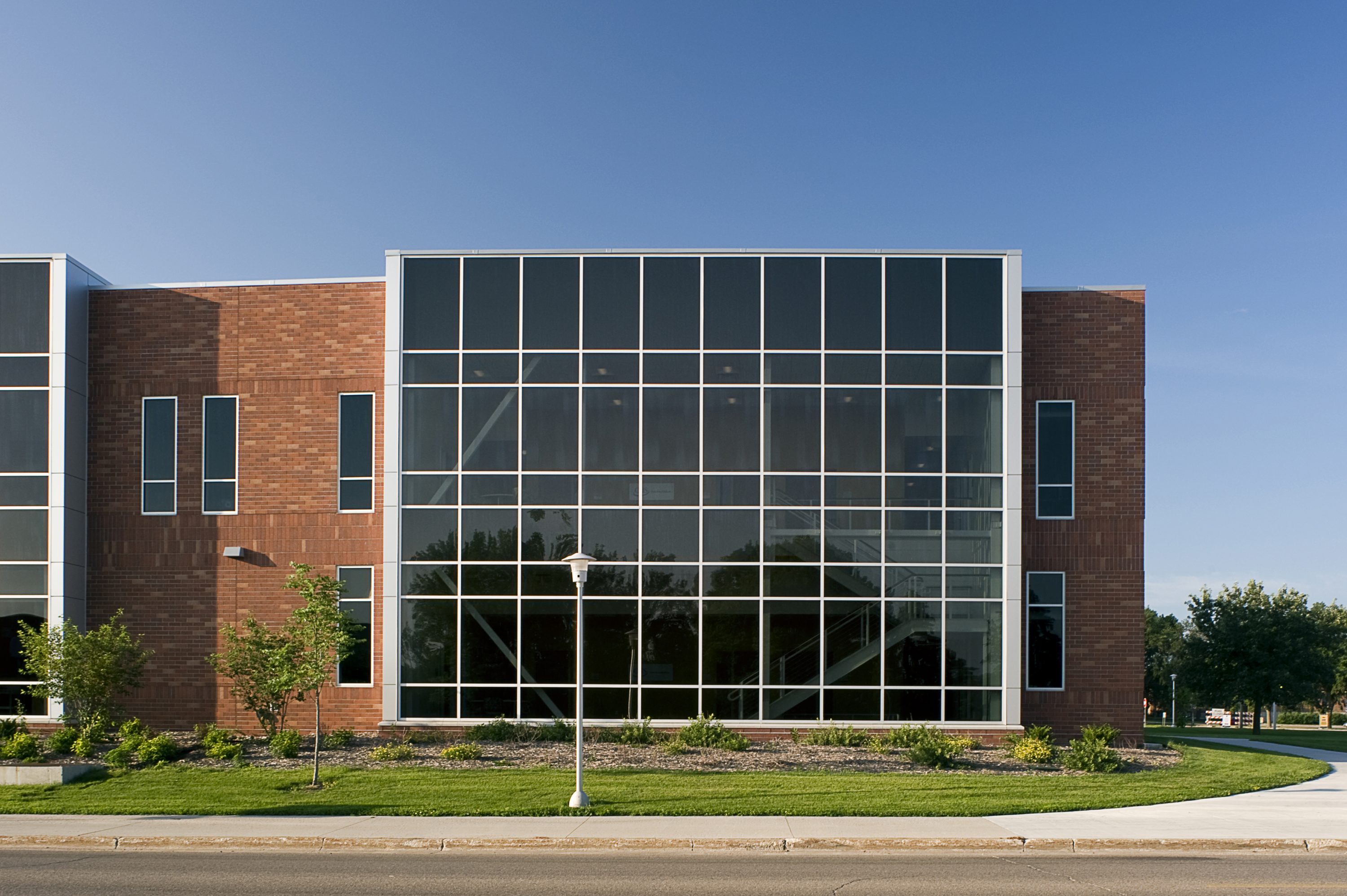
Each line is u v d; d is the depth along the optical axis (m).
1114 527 23.14
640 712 22.05
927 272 22.75
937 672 22.02
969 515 22.31
